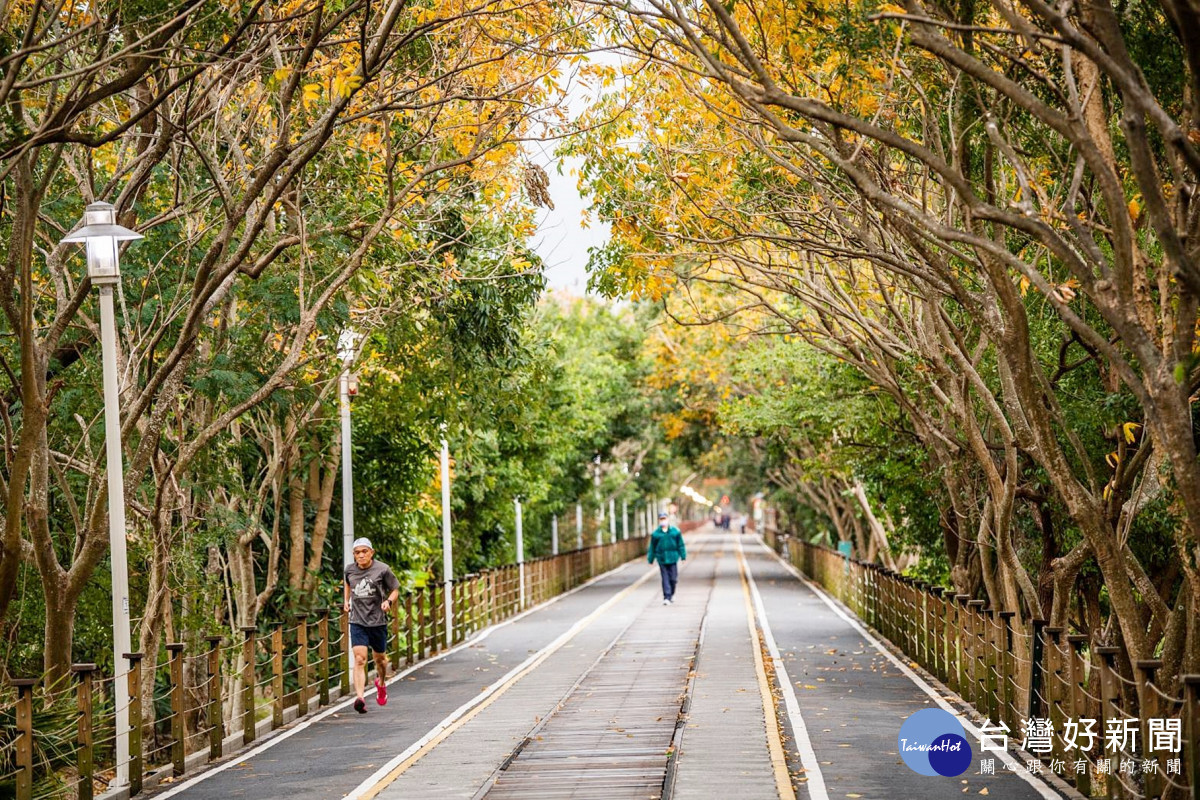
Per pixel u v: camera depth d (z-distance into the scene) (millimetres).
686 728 17594
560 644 31984
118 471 15242
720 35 15375
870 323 22938
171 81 17297
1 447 19266
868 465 33062
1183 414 9945
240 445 22953
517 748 16672
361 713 20875
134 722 14922
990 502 22312
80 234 14945
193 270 19516
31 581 19344
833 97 15773
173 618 21750
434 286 23828
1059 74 14336
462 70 16469
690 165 20156
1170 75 12195
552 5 16516
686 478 122438
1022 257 18078
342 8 16078
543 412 45625
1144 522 18141
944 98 15469
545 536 72438
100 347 19391
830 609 42125
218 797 14305
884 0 12977
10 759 14141
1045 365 18875
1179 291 10453
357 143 19719
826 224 19219
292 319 19781
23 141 12750
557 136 18250
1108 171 10133
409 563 37656
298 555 28469
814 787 13539
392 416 28438
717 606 43938
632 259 20406
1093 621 21438
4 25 13633
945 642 22359
